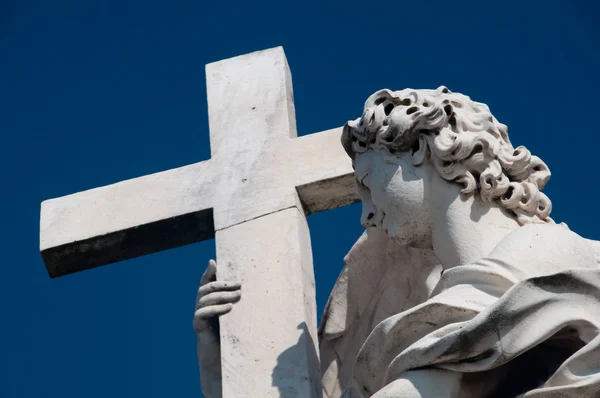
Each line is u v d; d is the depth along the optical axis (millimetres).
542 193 14398
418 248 15180
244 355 15352
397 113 14594
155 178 17016
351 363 16109
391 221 14602
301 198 16453
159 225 16766
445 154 14312
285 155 16609
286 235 16031
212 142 16984
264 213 16234
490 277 13383
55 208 17172
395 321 13484
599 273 13039
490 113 14656
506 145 14523
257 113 17031
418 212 14469
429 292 15688
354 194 16422
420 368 13148
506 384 13352
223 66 17531
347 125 14969
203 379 15898
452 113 14477
